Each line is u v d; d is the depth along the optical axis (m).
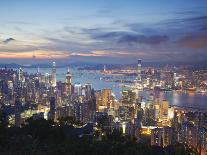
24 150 14.52
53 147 15.08
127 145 16.64
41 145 15.53
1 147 14.78
